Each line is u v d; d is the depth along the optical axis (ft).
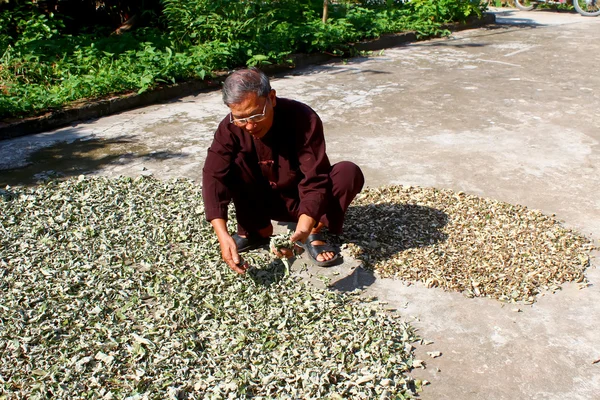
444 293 11.11
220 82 26.55
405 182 16.02
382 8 43.04
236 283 11.21
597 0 50.75
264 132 10.48
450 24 41.70
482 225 13.47
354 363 9.04
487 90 25.39
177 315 10.27
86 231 13.20
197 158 17.85
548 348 9.68
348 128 20.49
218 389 8.45
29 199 14.79
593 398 8.64
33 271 11.57
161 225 13.51
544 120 21.29
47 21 30.22
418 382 8.85
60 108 21.49
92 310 10.40
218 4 28.94
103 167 17.17
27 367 8.93
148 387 8.55
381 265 11.95
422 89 25.53
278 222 13.98
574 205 14.74
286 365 8.98
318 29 32.30
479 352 9.58
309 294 10.87
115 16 35.76
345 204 11.73
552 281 11.44
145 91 23.73
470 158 17.74
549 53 33.60
